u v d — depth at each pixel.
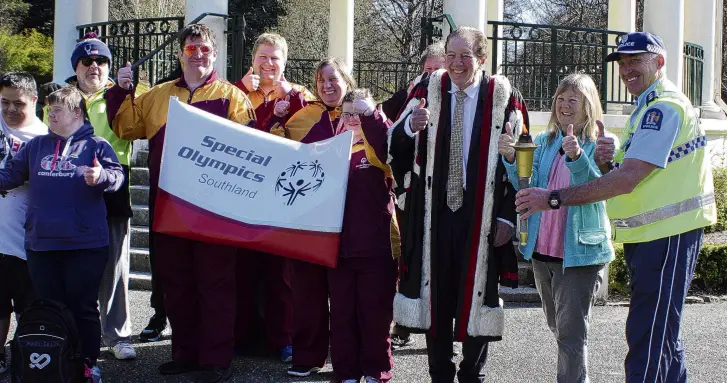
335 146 4.93
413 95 4.75
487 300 4.54
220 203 4.95
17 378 4.54
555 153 4.54
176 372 5.26
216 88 5.28
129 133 5.25
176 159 5.01
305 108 5.36
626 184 3.85
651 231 4.02
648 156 3.87
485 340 4.53
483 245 4.51
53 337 4.47
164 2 23.98
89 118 5.61
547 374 5.38
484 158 4.51
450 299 4.65
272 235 4.90
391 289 4.99
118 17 23.67
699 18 12.94
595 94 4.50
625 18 12.12
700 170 4.07
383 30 27.91
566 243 4.34
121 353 5.54
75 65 5.78
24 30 28.28
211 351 5.07
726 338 6.41
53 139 4.87
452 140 4.57
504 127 4.55
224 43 9.26
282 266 5.63
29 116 5.25
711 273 8.29
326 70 5.22
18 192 5.15
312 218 4.90
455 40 4.48
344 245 4.91
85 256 4.82
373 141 4.69
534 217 4.51
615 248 8.00
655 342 4.02
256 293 5.78
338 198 4.89
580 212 4.37
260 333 5.82
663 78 4.14
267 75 5.88
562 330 4.43
